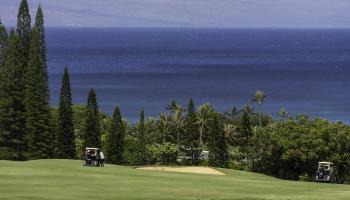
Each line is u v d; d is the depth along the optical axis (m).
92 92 109.62
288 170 94.00
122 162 112.19
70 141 107.31
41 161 66.94
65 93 106.50
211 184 45.28
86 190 37.06
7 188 36.50
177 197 35.06
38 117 102.81
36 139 103.12
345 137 88.75
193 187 41.94
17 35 103.06
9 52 104.12
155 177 49.53
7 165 55.00
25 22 104.81
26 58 104.19
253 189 42.44
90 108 109.88
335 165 87.81
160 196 35.31
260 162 99.50
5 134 102.38
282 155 90.50
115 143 111.06
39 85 103.00
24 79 103.12
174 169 75.75
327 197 37.34
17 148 103.69
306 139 89.62
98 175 48.19
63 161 67.75
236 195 37.12
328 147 88.25
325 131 89.62
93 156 62.12
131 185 41.16
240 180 51.56
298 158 90.38
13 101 102.44
